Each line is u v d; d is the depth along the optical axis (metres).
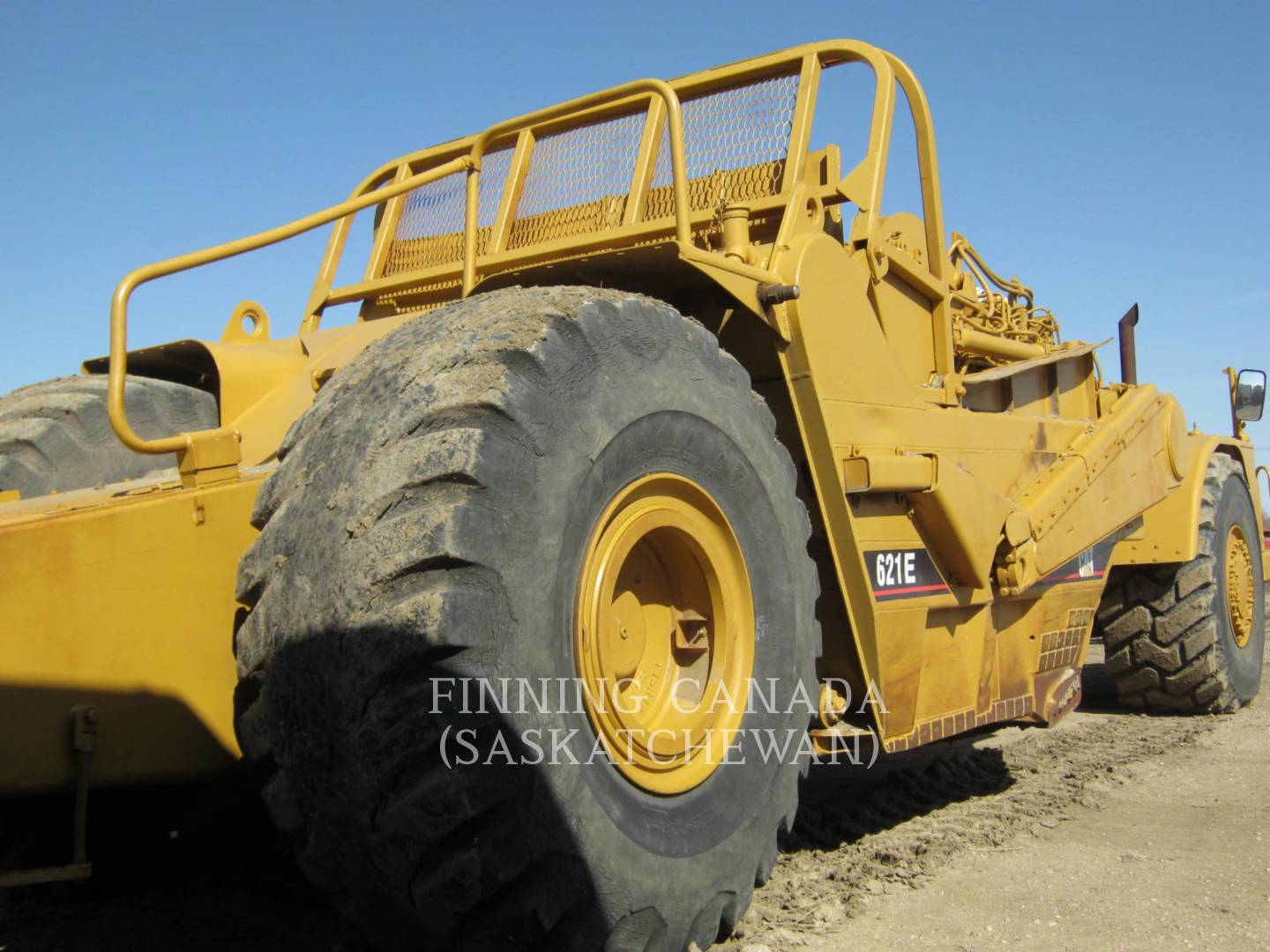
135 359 4.20
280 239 3.15
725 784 2.99
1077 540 5.33
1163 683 7.21
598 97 3.83
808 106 4.39
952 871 3.94
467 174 4.08
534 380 2.55
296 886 3.73
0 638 2.42
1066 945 3.19
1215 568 7.20
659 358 2.95
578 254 4.57
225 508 2.80
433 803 2.29
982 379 5.00
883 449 4.04
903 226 4.80
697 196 4.47
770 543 3.28
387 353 2.79
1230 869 3.85
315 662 2.38
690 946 2.88
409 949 2.58
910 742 4.19
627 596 3.03
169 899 3.63
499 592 2.39
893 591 4.08
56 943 3.26
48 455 3.77
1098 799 4.97
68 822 3.18
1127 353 7.33
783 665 3.26
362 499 2.41
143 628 2.63
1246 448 8.21
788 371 3.71
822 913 3.49
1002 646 4.92
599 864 2.53
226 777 2.84
